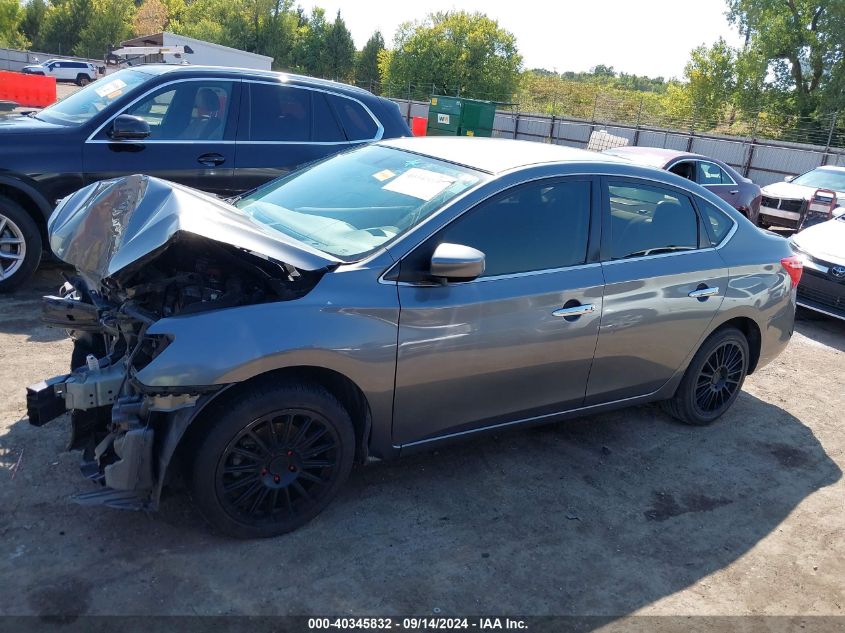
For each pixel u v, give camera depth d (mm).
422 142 4297
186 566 2904
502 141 4402
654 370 4270
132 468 2783
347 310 3049
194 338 2770
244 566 2949
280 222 3670
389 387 3215
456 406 3482
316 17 76875
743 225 4742
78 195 3727
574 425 4656
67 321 3332
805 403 5520
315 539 3180
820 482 4273
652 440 4570
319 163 4391
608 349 3930
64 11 72125
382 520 3379
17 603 2609
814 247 7832
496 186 3533
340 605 2803
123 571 2834
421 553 3174
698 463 4332
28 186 5578
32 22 76750
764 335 4855
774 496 4047
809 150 23828
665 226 4242
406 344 3199
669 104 43531
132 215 3094
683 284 4215
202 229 2842
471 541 3305
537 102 46438
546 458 4172
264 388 2939
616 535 3490
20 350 4754
